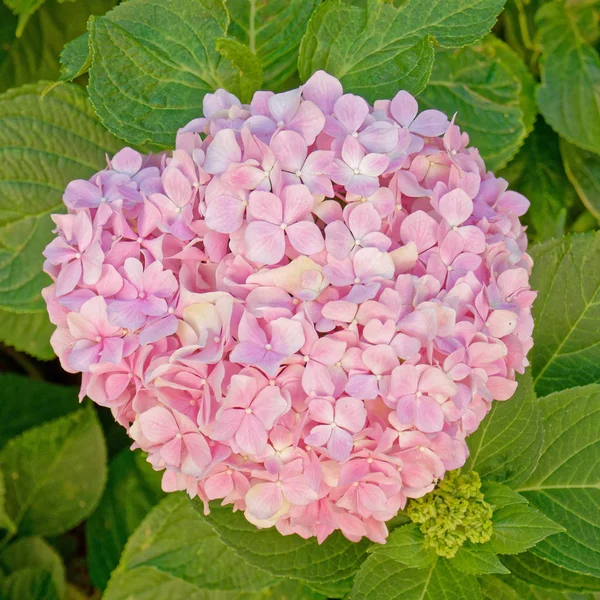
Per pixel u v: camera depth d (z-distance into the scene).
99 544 0.74
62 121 0.65
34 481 0.74
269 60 0.65
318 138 0.57
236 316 0.54
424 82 0.61
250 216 0.55
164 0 0.61
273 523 0.57
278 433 0.54
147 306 0.55
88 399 0.78
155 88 0.61
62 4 0.74
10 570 0.73
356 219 0.55
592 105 0.75
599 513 0.63
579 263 0.67
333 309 0.54
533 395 0.62
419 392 0.54
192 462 0.55
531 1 0.77
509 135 0.70
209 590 0.66
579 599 0.67
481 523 0.60
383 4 0.61
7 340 0.71
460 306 0.56
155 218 0.56
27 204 0.64
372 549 0.60
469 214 0.56
